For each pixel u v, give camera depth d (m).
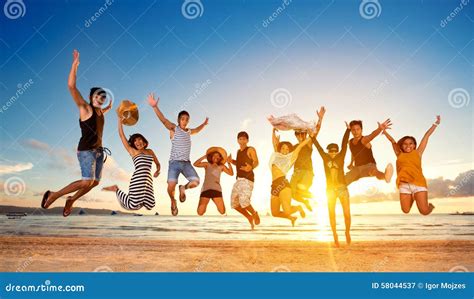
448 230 8.12
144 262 5.96
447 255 6.27
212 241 7.16
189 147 7.00
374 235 7.74
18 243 6.97
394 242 7.05
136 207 6.67
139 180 6.66
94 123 6.49
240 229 8.52
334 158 6.57
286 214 6.51
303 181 6.68
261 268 5.75
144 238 7.45
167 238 7.46
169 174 6.83
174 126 7.01
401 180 7.09
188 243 7.02
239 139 6.93
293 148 6.79
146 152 6.85
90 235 7.74
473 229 8.16
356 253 6.36
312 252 6.39
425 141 7.11
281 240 7.27
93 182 6.61
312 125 6.70
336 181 6.52
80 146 6.49
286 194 6.48
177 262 5.97
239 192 6.81
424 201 6.93
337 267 5.77
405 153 7.12
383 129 7.04
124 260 6.05
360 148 7.03
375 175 6.92
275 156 6.65
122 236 7.63
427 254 6.33
